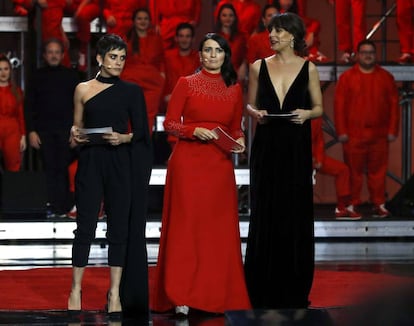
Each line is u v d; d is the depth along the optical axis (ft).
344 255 107.55
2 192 121.19
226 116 71.97
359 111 123.34
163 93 126.41
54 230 118.42
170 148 130.00
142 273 70.49
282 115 71.05
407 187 129.39
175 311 71.36
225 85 72.28
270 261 72.95
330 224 122.52
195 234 70.69
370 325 38.86
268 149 73.05
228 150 70.38
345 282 86.33
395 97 124.47
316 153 121.70
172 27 134.92
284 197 72.84
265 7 123.75
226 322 54.13
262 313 54.75
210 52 71.41
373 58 123.24
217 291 70.28
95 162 69.82
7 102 123.44
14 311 71.97
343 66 131.54
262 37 122.83
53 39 120.88
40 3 125.90
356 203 125.39
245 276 73.61
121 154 69.87
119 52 70.38
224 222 71.36
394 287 39.42
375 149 124.16
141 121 70.33
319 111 72.95
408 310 38.58
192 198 70.85
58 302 75.77
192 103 71.51
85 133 68.33
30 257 103.45
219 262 70.74
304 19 134.10
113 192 69.82
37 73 121.29
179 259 70.13
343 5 133.59
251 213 73.92
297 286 73.00
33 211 121.08
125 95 70.38
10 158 124.06
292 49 73.51
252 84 74.33
